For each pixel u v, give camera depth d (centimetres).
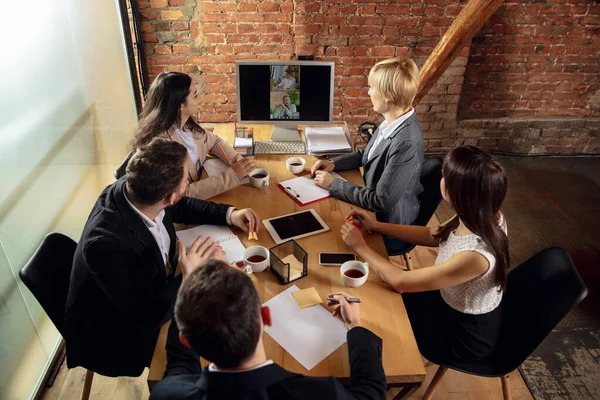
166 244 167
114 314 153
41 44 206
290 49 337
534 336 154
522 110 382
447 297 166
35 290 149
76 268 146
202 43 329
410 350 134
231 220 183
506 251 146
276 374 94
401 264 271
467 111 383
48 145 212
